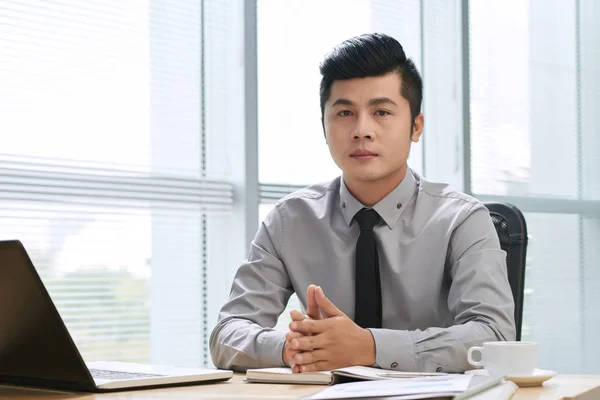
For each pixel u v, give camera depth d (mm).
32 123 2541
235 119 3016
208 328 2951
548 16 4215
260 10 3117
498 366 1308
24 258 1073
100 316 2672
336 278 1923
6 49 2502
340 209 1977
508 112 3986
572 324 4219
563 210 4207
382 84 1793
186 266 2902
